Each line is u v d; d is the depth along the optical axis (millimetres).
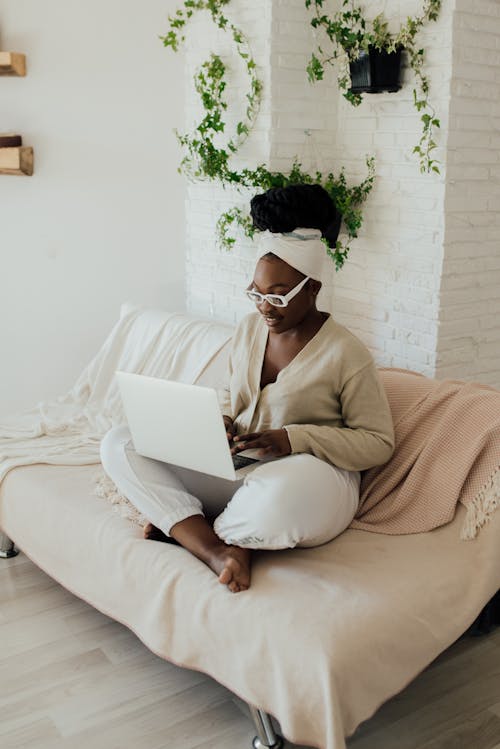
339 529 1930
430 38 2566
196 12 3105
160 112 3430
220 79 2980
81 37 3230
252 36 2830
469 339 2816
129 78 3340
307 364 1978
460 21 2502
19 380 3457
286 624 1594
